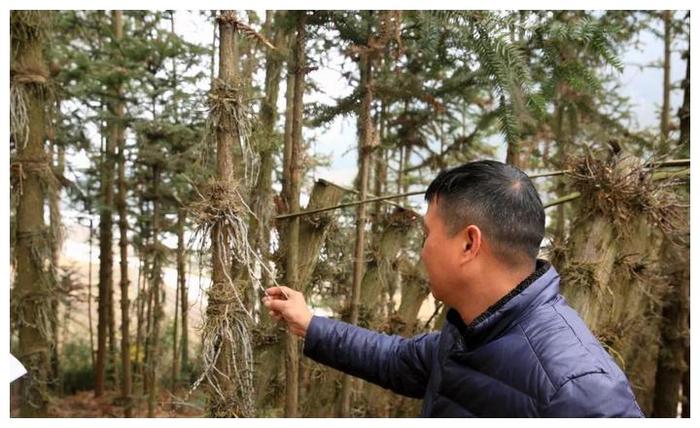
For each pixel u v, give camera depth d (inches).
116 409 174.6
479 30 55.4
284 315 47.0
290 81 88.0
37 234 74.0
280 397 86.5
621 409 26.6
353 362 45.0
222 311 44.4
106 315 198.5
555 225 149.0
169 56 133.2
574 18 76.8
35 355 76.2
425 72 94.2
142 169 161.8
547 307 30.7
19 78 70.2
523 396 28.5
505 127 56.3
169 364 196.9
